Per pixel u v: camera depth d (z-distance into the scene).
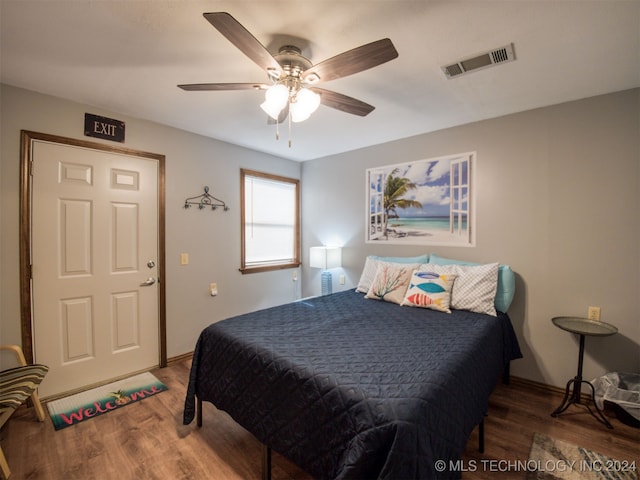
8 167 2.04
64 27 1.47
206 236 3.15
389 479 0.94
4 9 1.34
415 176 3.09
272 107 1.55
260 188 3.73
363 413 1.09
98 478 1.54
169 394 2.36
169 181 2.85
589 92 2.14
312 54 1.69
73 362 2.35
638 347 2.06
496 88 2.09
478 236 2.71
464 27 1.47
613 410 2.02
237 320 2.08
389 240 3.31
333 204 3.82
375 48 1.26
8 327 2.06
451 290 2.43
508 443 1.80
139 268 2.67
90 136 2.38
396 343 1.66
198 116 2.60
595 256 2.20
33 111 2.13
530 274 2.46
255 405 1.53
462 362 1.47
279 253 3.96
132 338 2.65
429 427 1.08
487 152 2.65
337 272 3.79
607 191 2.16
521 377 2.50
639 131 2.05
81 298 2.37
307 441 1.27
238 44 1.26
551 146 2.36
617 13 1.36
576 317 2.27
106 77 1.95
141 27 1.48
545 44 1.60
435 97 2.24
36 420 2.00
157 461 1.66
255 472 1.59
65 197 2.28
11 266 2.06
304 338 1.73
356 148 3.55
